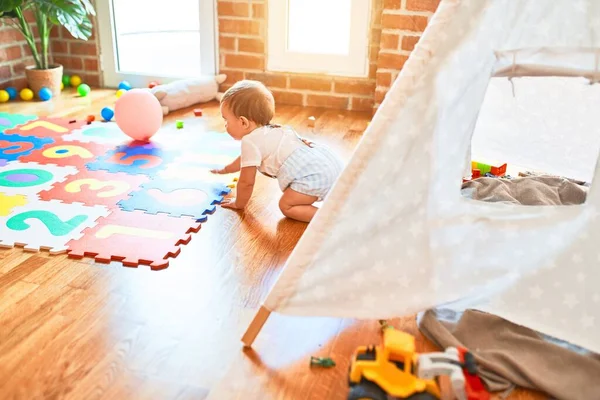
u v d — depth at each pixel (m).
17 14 3.06
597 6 1.23
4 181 2.14
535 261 1.34
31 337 1.37
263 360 1.33
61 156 2.40
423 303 1.35
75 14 3.07
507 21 1.21
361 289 1.34
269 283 1.62
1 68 3.23
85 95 3.33
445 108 1.19
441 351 1.37
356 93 3.21
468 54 1.18
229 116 2.00
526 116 2.02
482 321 1.39
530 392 1.25
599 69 1.32
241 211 2.03
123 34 3.68
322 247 1.29
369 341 1.40
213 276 1.64
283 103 3.34
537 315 1.35
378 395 1.11
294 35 3.22
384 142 1.20
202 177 2.25
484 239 1.34
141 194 2.08
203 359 1.32
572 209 1.32
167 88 3.07
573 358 1.29
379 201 1.26
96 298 1.52
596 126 1.92
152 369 1.28
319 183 1.93
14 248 1.73
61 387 1.22
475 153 2.18
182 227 1.87
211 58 3.34
